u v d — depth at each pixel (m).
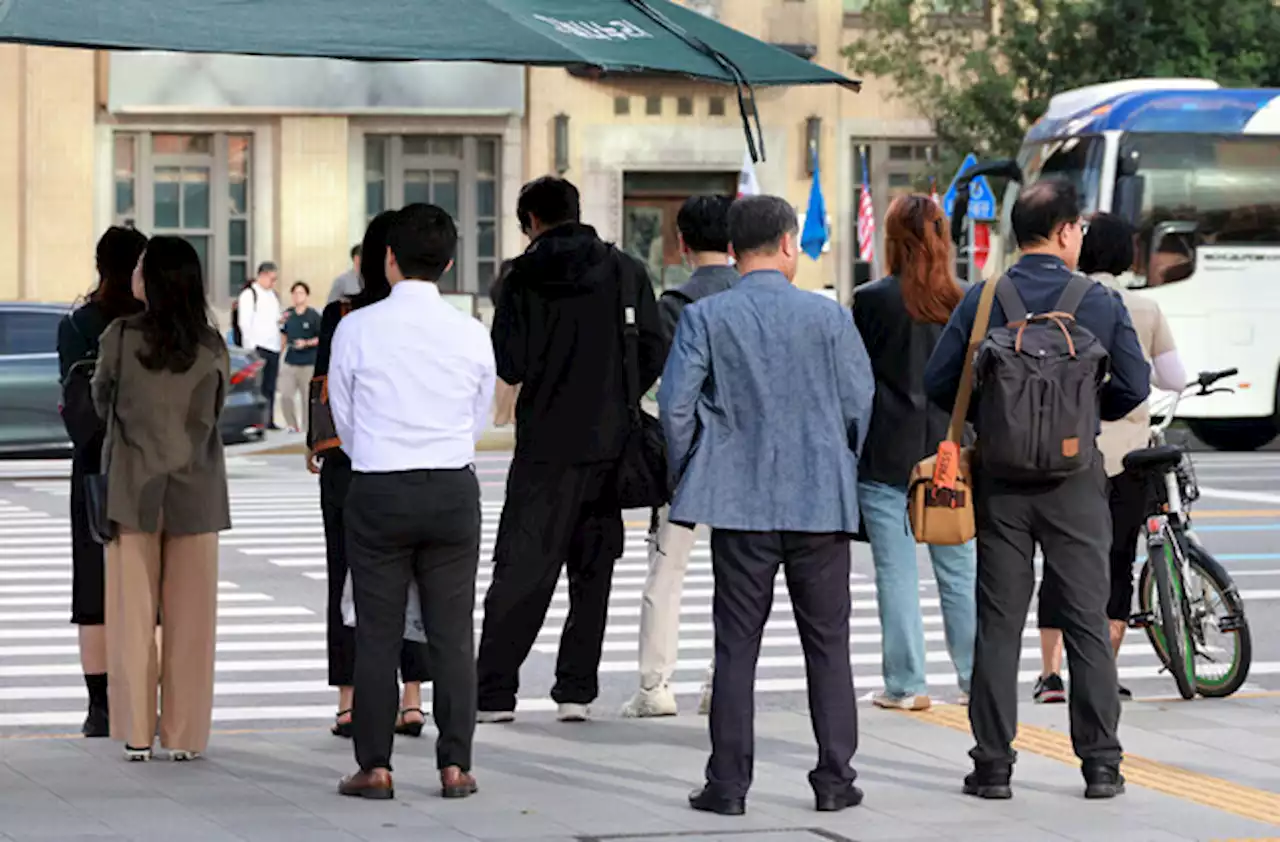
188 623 22.80
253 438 61.88
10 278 86.94
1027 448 20.12
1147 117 69.69
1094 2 85.62
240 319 76.56
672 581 26.05
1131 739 24.36
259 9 20.59
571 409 24.56
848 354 20.58
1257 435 73.81
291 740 24.28
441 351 20.61
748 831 19.59
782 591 38.34
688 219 25.12
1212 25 85.12
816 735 20.64
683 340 20.53
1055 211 20.84
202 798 20.81
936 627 34.69
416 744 23.89
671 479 23.86
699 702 28.16
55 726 27.06
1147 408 26.92
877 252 92.31
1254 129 69.69
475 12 21.11
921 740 23.92
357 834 19.23
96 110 87.38
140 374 22.42
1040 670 31.11
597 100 90.00
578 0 22.94
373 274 23.14
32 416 60.22
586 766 22.66
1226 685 27.44
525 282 24.58
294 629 34.41
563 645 25.48
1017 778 22.08
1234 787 21.78
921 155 92.62
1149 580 28.22
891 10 86.62
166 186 88.00
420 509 20.50
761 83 23.36
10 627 34.62
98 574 24.34
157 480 22.47
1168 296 69.38
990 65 86.00
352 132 88.56
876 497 25.58
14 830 19.23
